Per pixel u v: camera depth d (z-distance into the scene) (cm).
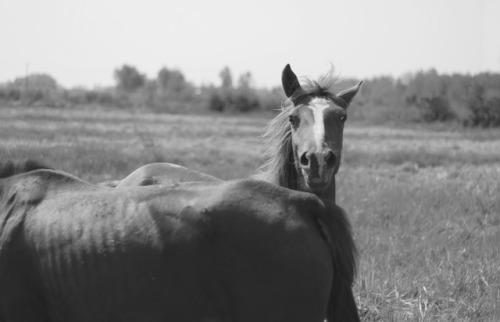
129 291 382
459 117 3909
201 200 387
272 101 5519
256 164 1711
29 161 460
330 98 569
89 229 395
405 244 856
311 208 385
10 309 400
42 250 399
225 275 372
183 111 5250
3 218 419
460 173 1593
